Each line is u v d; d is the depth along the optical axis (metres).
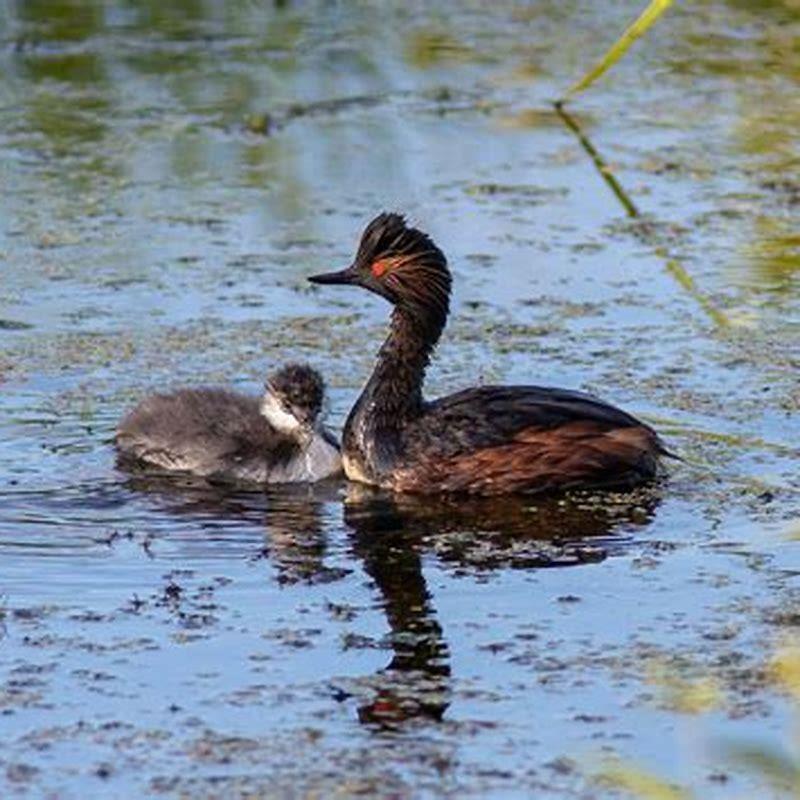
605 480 14.62
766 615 12.03
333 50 24.94
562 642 11.70
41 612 12.10
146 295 17.94
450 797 9.95
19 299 17.78
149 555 13.13
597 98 23.41
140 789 10.01
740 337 17.06
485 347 16.92
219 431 15.02
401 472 14.70
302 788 10.02
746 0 26.62
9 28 25.39
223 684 11.15
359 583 12.66
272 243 19.20
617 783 10.05
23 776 10.13
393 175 21.03
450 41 25.33
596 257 18.86
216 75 24.03
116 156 21.56
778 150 21.66
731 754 10.32
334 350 16.91
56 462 14.84
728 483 14.43
